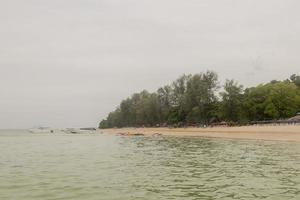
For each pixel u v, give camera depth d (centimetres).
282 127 9538
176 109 17288
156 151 5297
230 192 2038
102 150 5734
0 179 2573
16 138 13162
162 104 18650
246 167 3161
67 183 2380
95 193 2038
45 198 1906
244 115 13400
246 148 5425
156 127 18600
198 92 15275
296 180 2411
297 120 10944
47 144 8144
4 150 6012
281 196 1909
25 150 5988
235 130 10812
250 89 14325
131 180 2498
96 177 2652
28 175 2789
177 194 2000
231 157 4094
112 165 3466
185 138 9800
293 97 13338
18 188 2203
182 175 2733
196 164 3478
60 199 1881
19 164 3647
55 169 3175
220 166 3275
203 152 4912
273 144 6247
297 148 5256
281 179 2461
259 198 1867
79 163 3675
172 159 4019
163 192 2059
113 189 2158
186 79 17288
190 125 15950
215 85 15312
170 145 6781
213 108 14950
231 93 13588
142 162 3734
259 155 4234
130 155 4644
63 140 10588
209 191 2077
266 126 10581
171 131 14488
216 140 8250
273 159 3766
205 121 15288
